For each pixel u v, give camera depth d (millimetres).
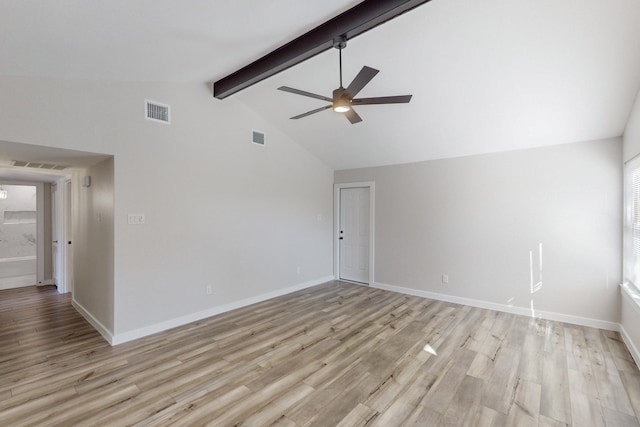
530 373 2584
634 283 3104
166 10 2021
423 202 4895
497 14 2318
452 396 2266
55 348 3010
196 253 3809
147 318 3365
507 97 3170
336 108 2725
